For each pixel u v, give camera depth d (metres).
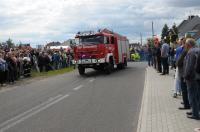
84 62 28.30
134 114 12.13
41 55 33.50
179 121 10.26
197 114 10.41
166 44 24.53
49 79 26.56
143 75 26.72
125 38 35.97
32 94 18.33
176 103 13.38
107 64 28.45
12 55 25.23
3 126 11.02
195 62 10.15
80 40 28.38
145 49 54.22
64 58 40.28
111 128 10.15
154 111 11.95
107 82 22.62
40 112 13.09
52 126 10.66
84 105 14.25
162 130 9.27
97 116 11.95
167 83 19.94
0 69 22.91
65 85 21.89
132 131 9.74
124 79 24.14
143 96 15.63
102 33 27.97
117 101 14.99
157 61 26.80
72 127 10.42
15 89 20.97
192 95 10.36
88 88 19.89
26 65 28.86
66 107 13.93
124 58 34.53
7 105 15.09
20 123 11.34
